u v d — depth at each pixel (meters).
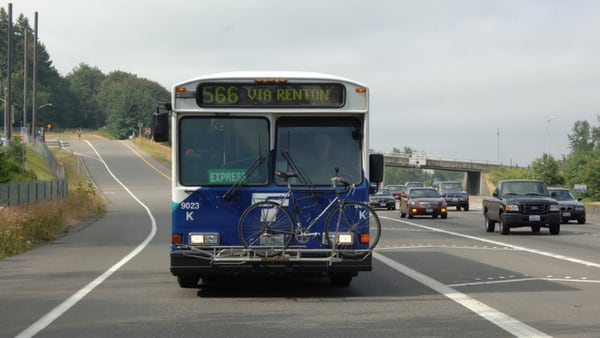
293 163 13.12
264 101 13.16
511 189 32.31
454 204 60.72
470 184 148.12
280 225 12.98
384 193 62.78
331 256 12.91
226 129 13.20
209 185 13.09
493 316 11.09
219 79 13.20
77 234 30.48
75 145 148.25
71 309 11.95
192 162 13.15
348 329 10.12
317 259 12.88
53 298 13.16
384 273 16.86
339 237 12.98
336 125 13.24
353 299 12.97
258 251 12.90
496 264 18.77
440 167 143.75
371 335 9.69
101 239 27.88
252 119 13.22
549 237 29.38
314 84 13.22
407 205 46.56
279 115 13.20
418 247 24.19
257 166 13.12
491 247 24.22
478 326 10.29
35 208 29.41
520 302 12.48
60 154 121.94
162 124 13.13
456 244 25.53
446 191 61.44
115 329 10.21
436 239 28.00
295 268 12.91
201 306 12.24
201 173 13.14
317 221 13.05
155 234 30.42
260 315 11.33
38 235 26.89
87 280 15.77
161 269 17.91
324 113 13.19
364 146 13.20
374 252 22.33
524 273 16.78
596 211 54.69
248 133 13.20
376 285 14.80
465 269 17.64
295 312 11.59
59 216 32.44
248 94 13.20
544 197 31.33
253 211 12.97
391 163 147.12
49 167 76.31
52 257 21.09
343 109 13.19
